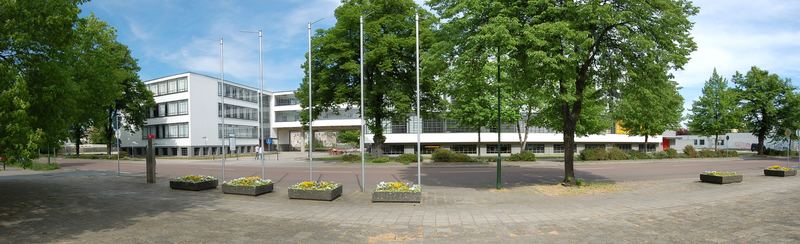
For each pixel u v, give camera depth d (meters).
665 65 13.49
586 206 11.20
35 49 9.83
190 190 14.75
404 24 29.88
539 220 9.33
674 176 21.00
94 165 34.34
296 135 104.50
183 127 57.88
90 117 17.28
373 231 8.28
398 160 32.34
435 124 52.09
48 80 9.82
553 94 13.84
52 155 51.00
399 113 31.64
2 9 8.52
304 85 34.28
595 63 15.14
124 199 12.57
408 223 9.05
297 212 10.40
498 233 8.07
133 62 48.22
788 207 10.91
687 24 13.35
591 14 12.09
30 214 9.96
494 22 12.31
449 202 11.98
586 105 15.74
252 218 9.59
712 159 38.91
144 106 51.12
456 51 14.52
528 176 21.06
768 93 43.38
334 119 67.31
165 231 8.15
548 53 12.21
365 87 31.59
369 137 58.12
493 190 14.60
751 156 44.09
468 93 15.74
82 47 14.31
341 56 29.86
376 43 29.61
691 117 45.19
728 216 9.69
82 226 8.59
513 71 12.99
